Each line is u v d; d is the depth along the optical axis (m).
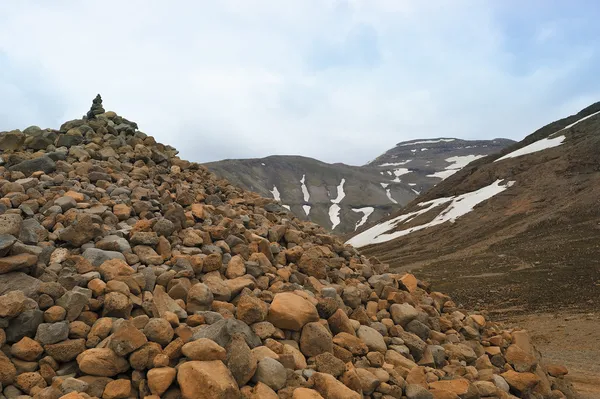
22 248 6.88
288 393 5.98
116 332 5.79
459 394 7.74
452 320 11.50
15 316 5.78
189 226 10.41
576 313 29.03
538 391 9.78
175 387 5.62
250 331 6.78
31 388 5.32
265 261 9.67
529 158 89.44
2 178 11.30
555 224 59.31
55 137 15.09
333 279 10.89
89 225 8.27
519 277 40.88
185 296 7.48
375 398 6.95
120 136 16.28
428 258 60.56
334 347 7.59
